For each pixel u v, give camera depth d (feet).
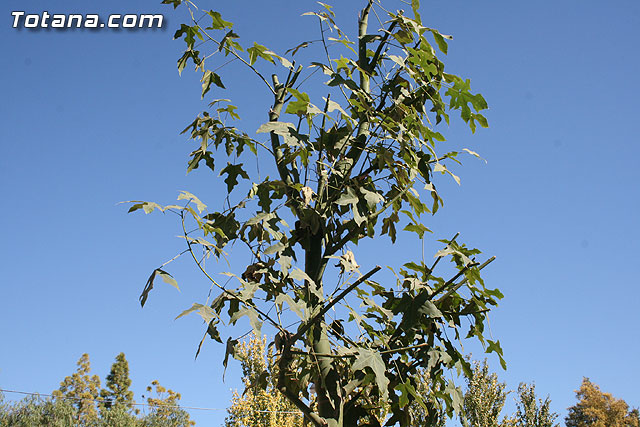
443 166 13.51
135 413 100.83
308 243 12.80
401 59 13.74
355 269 12.66
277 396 46.57
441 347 12.51
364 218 12.52
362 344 12.72
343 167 13.05
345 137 13.33
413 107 13.79
